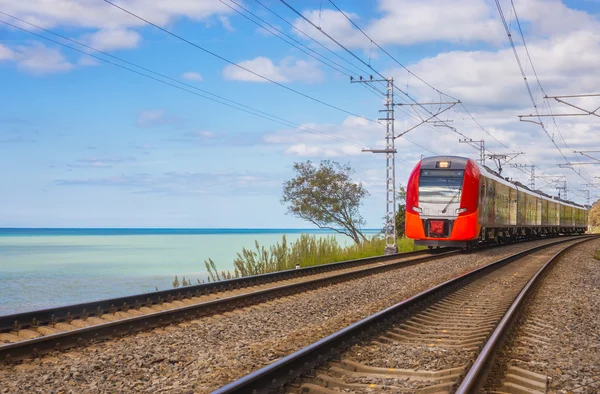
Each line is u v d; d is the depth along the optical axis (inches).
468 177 1131.9
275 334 393.7
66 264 1739.7
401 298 558.6
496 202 1352.1
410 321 412.8
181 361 310.2
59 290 1026.7
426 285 669.9
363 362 298.7
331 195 1659.7
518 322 411.5
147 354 317.4
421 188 1143.0
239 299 501.0
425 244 1154.0
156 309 464.8
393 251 1210.6
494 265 882.8
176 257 2095.2
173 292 515.8
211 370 289.4
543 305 522.9
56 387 259.8
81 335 338.0
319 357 286.4
